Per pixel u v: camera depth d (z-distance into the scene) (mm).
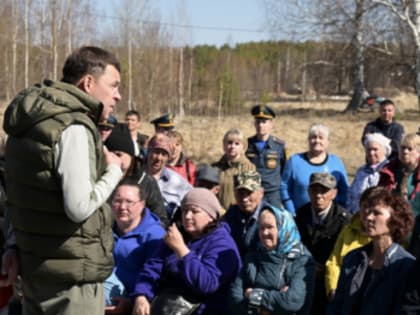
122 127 5070
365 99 29781
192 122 23688
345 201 6387
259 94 41125
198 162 16281
